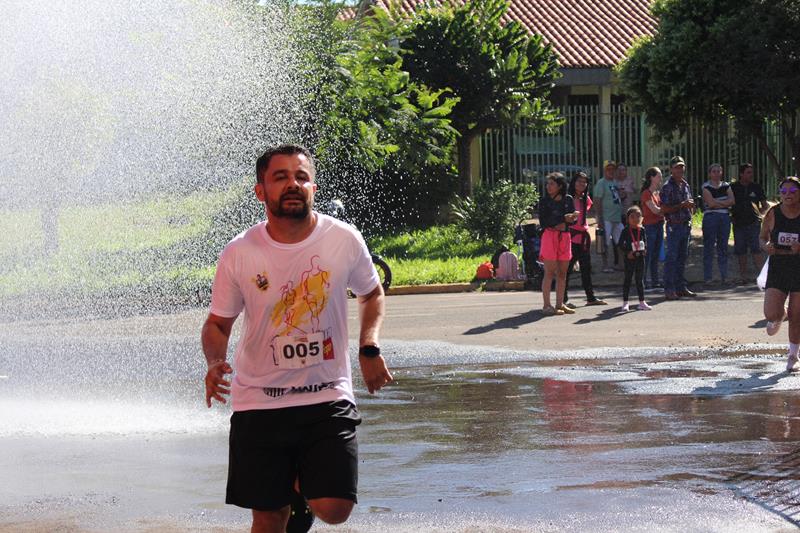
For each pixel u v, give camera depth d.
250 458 5.63
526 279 27.17
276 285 5.63
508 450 9.25
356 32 36.31
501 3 40.53
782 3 33.47
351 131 34.50
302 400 5.62
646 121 38.97
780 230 13.20
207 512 7.49
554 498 7.61
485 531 6.86
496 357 15.34
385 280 27.11
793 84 33.75
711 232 25.03
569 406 11.36
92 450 9.62
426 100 36.91
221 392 5.70
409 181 38.88
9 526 7.22
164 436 10.23
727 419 10.41
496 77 39.34
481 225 34.41
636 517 7.07
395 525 7.04
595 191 28.42
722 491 7.71
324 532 6.92
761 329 17.39
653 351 15.38
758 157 43.81
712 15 35.47
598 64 45.47
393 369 14.53
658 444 9.34
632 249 20.44
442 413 11.14
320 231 5.71
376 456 9.12
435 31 39.38
